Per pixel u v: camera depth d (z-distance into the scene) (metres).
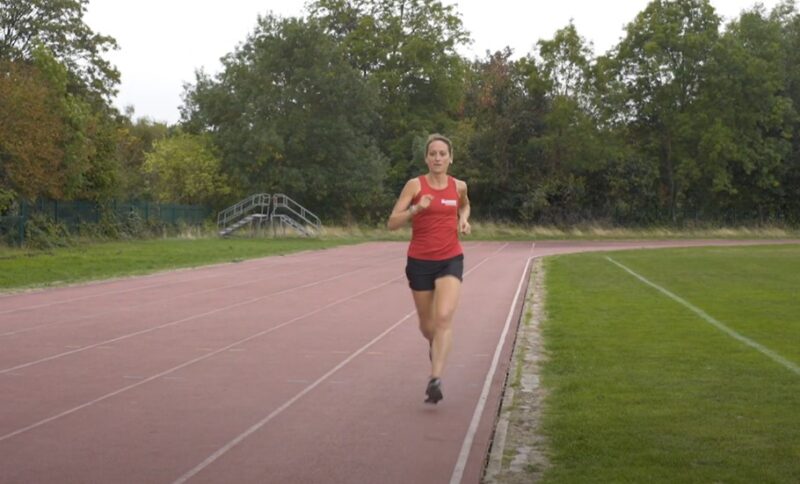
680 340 10.66
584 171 55.56
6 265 22.03
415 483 5.17
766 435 6.08
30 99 29.16
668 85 54.31
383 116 59.72
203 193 51.72
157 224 43.09
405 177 58.00
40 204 33.81
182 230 44.16
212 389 7.94
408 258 7.24
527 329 11.95
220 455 5.77
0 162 29.19
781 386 7.80
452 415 6.93
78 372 8.75
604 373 8.49
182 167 51.34
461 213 7.50
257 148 50.47
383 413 6.99
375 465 5.54
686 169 54.03
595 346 10.20
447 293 7.06
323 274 22.42
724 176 53.94
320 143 52.41
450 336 7.12
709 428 6.27
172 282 19.62
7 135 28.62
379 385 8.16
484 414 6.98
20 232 30.84
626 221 56.12
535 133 54.91
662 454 5.59
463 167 54.38
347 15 61.41
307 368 9.03
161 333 11.58
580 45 54.72
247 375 8.63
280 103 51.66
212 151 52.84
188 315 13.57
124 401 7.41
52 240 32.06
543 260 29.08
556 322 12.45
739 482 5.02
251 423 6.65
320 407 7.21
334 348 10.38
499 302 15.75
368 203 54.31
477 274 22.78
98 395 7.66
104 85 47.91
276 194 48.41
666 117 54.88
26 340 10.88
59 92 34.19
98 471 5.39
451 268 7.11
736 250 36.12
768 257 30.30
